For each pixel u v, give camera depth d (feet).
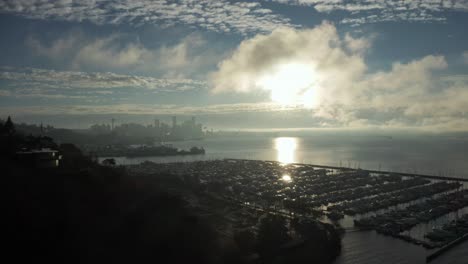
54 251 369.09
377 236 551.59
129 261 384.27
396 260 462.19
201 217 574.56
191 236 459.73
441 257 471.62
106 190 519.60
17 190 439.63
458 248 500.74
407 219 612.29
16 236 369.50
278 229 506.07
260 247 472.03
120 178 597.52
